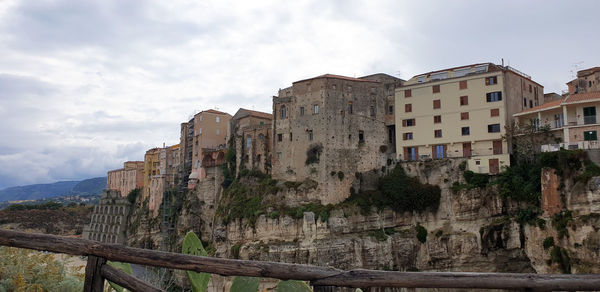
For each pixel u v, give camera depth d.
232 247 80.81
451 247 72.50
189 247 7.64
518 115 74.19
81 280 14.62
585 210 54.69
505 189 68.12
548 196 60.47
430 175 78.88
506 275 5.96
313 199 80.25
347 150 83.81
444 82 82.00
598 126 61.50
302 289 6.49
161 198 130.75
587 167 56.47
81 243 7.32
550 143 67.38
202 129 121.44
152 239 126.25
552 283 5.79
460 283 5.98
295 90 87.88
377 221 79.00
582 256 53.31
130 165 177.38
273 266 6.46
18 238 7.41
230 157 104.69
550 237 59.00
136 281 6.99
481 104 77.75
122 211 150.25
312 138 83.81
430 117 82.81
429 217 77.75
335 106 84.06
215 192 107.94
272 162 88.81
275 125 89.88
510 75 78.62
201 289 6.88
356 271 6.22
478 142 77.44
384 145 88.56
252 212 81.38
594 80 80.56
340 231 75.81
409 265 76.50
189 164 127.81
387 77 99.00
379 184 83.94
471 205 72.25
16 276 12.55
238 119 109.75
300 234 75.88
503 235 66.94
